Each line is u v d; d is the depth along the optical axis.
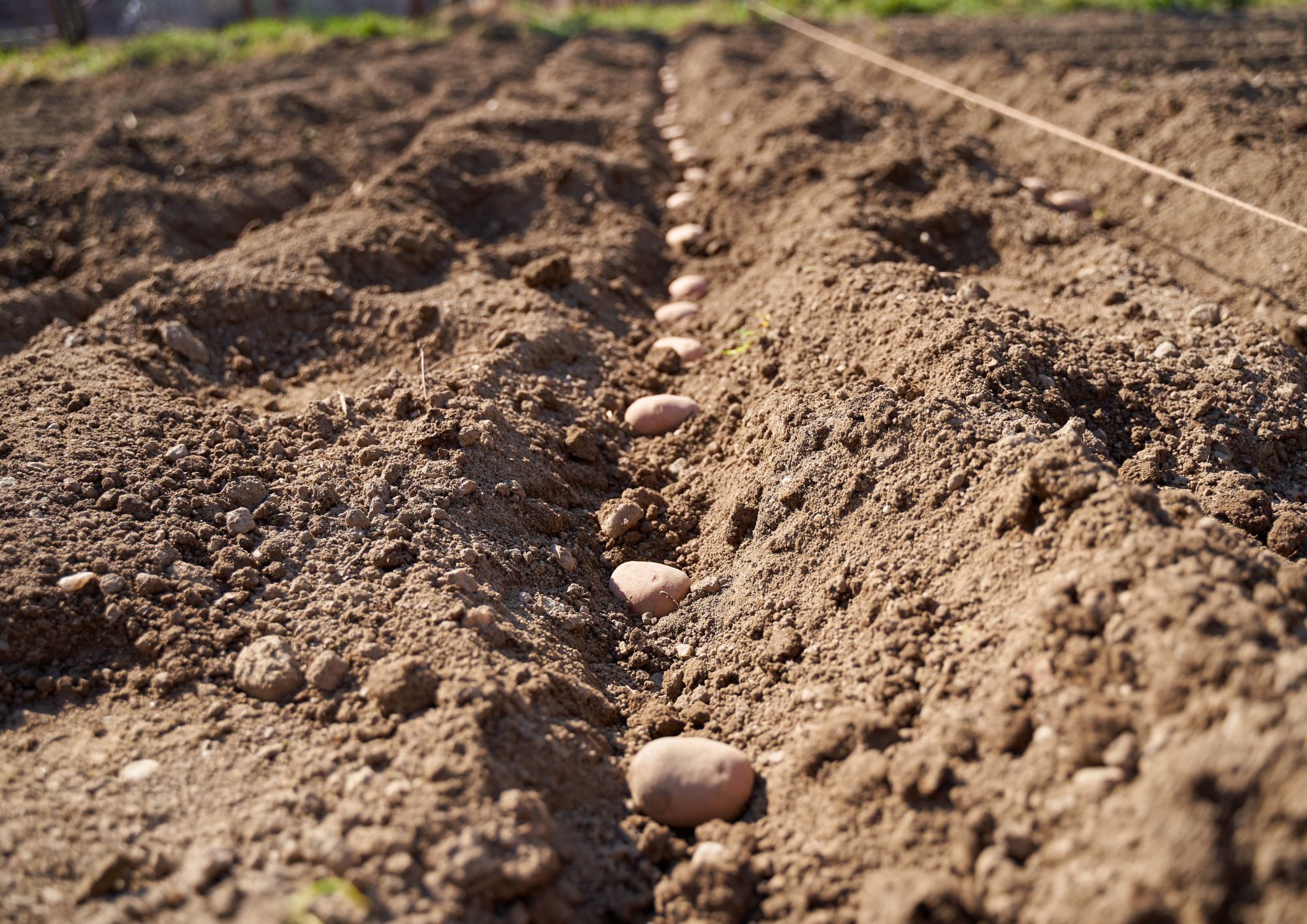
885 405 1.49
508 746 1.29
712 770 1.33
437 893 1.09
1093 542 1.33
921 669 1.35
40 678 1.37
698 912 1.18
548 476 1.55
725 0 4.47
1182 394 1.58
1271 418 1.56
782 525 1.48
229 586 1.42
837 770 1.29
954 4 3.72
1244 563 1.25
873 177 1.98
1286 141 1.94
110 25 4.70
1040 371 1.55
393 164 2.13
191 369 1.70
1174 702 1.10
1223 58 2.54
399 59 3.08
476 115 2.34
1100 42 2.75
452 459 1.52
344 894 1.06
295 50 3.41
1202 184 1.94
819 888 1.17
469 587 1.42
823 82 2.52
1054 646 1.25
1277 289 1.75
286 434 1.56
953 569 1.39
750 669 1.42
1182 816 0.97
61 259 2.00
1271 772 0.96
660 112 2.62
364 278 1.84
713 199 2.08
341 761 1.28
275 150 2.29
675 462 1.61
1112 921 0.96
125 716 1.35
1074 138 1.92
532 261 1.91
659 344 1.76
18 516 1.43
